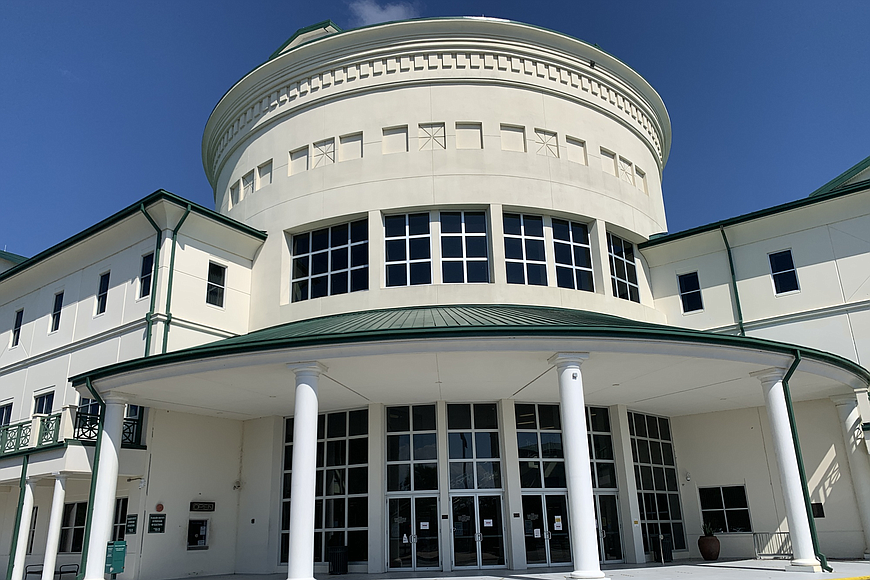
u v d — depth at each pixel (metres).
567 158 23.80
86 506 22.75
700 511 23.59
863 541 20.42
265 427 22.38
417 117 23.33
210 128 29.30
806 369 17.58
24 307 27.62
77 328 24.06
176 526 20.44
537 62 24.45
